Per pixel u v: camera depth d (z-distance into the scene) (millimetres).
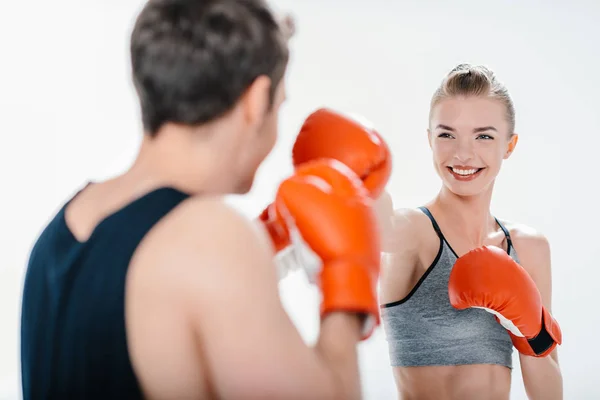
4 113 3572
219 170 789
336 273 784
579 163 3975
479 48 4043
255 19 763
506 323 1547
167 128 770
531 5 4031
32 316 809
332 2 4004
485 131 1677
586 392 3281
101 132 3652
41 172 3564
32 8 3680
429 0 4027
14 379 3146
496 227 1845
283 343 684
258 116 779
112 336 708
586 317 3623
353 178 880
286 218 845
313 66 3951
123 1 3764
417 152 3824
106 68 3699
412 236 1700
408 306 1697
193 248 686
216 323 676
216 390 710
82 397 724
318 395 694
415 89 3941
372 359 3104
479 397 1645
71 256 759
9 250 3389
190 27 737
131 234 714
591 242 3877
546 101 4012
